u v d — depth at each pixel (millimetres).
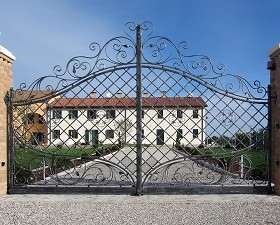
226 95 6938
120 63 6883
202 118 7027
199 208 5680
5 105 6871
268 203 6020
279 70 6535
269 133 6848
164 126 28453
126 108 7160
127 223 4809
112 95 7020
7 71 6891
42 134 7207
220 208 5676
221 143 7020
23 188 6891
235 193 6836
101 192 6816
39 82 6957
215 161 9867
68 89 6988
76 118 7172
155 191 6781
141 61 6844
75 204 5992
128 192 6789
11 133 6965
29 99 6988
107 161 7047
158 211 5488
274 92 6773
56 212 5449
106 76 6945
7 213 5395
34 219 5043
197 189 6785
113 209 5629
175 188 6785
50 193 6859
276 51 6566
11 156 6949
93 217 5137
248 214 5281
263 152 6938
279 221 4891
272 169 6891
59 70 6961
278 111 6578
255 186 6832
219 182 7020
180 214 5293
